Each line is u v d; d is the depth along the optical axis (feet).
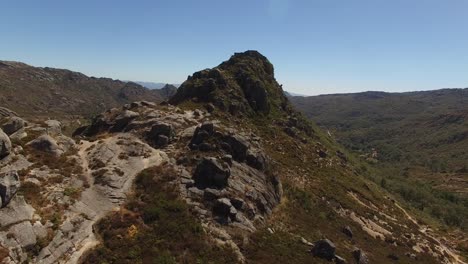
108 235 135.64
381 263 195.72
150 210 154.51
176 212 158.71
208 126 227.81
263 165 226.99
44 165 158.92
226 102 336.49
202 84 347.97
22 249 111.96
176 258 134.72
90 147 198.70
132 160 193.36
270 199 206.39
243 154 221.66
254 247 156.25
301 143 367.45
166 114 262.26
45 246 117.70
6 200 119.96
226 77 376.68
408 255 226.38
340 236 211.82
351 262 176.65
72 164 169.27
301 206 231.91
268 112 384.88
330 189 284.20
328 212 240.12
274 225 186.80
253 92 379.14
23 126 180.65
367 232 240.12
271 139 328.90
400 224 288.30
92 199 151.74
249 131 314.14
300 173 287.48
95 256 124.26
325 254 170.60
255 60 455.63
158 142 218.18
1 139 146.82
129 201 158.92
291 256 160.15
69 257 120.88
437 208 472.44
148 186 173.06
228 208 168.04
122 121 243.19
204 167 187.83
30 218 123.03
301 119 451.94
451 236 330.13
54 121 201.26
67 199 142.92
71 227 130.82
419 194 524.11
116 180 168.45
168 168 190.70
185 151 212.23
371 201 310.45
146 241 138.10
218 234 155.02
